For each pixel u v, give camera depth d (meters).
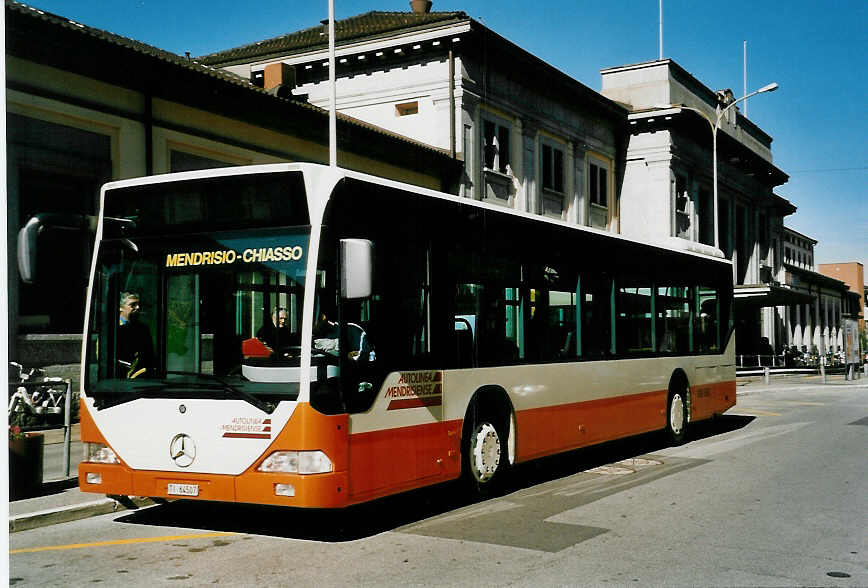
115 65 16.66
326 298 7.08
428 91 29.14
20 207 15.25
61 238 15.55
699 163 45.91
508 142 31.88
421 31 28.69
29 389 10.72
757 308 56.53
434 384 8.38
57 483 9.49
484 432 9.23
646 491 9.83
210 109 19.25
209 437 7.07
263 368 6.99
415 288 8.20
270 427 6.88
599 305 11.94
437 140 28.94
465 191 28.77
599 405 11.73
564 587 5.90
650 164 41.56
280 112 20.92
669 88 43.06
